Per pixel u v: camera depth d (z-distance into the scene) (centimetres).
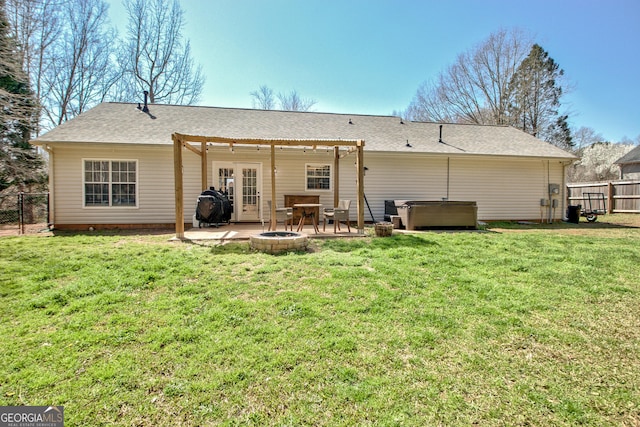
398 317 303
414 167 1093
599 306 336
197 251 569
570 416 182
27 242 664
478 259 521
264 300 339
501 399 195
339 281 400
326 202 1062
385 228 740
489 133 1304
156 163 958
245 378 211
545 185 1171
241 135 1020
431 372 221
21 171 1266
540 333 277
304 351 243
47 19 1482
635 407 190
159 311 311
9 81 1256
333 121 1238
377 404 189
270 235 642
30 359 229
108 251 561
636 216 1332
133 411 182
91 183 920
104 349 244
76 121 972
